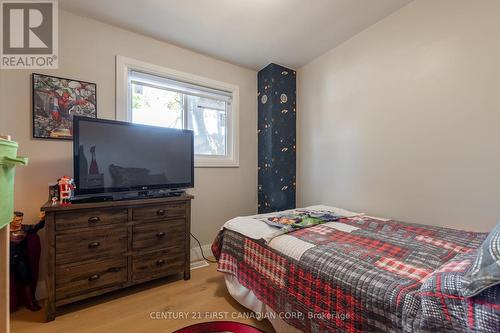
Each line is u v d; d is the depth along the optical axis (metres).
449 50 1.62
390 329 0.79
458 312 0.62
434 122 1.71
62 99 1.85
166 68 2.33
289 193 2.93
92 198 1.75
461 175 1.58
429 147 1.74
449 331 0.63
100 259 1.64
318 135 2.69
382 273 0.93
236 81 2.84
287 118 2.92
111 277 1.68
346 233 1.48
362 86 2.20
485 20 1.46
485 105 1.47
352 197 2.31
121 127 1.84
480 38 1.48
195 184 2.56
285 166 2.90
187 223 2.05
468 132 1.54
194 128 2.63
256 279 1.43
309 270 1.12
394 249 1.18
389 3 1.82
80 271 1.57
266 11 1.89
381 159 2.06
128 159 1.87
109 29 2.05
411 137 1.84
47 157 1.79
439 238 1.33
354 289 0.92
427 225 1.65
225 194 2.77
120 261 1.72
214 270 2.24
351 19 2.01
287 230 1.50
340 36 2.27
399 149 1.92
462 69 1.56
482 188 1.49
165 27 2.10
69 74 1.88
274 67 2.81
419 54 1.78
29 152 1.74
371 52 2.11
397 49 1.92
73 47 1.89
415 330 0.70
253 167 3.00
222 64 2.73
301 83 2.91
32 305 1.59
